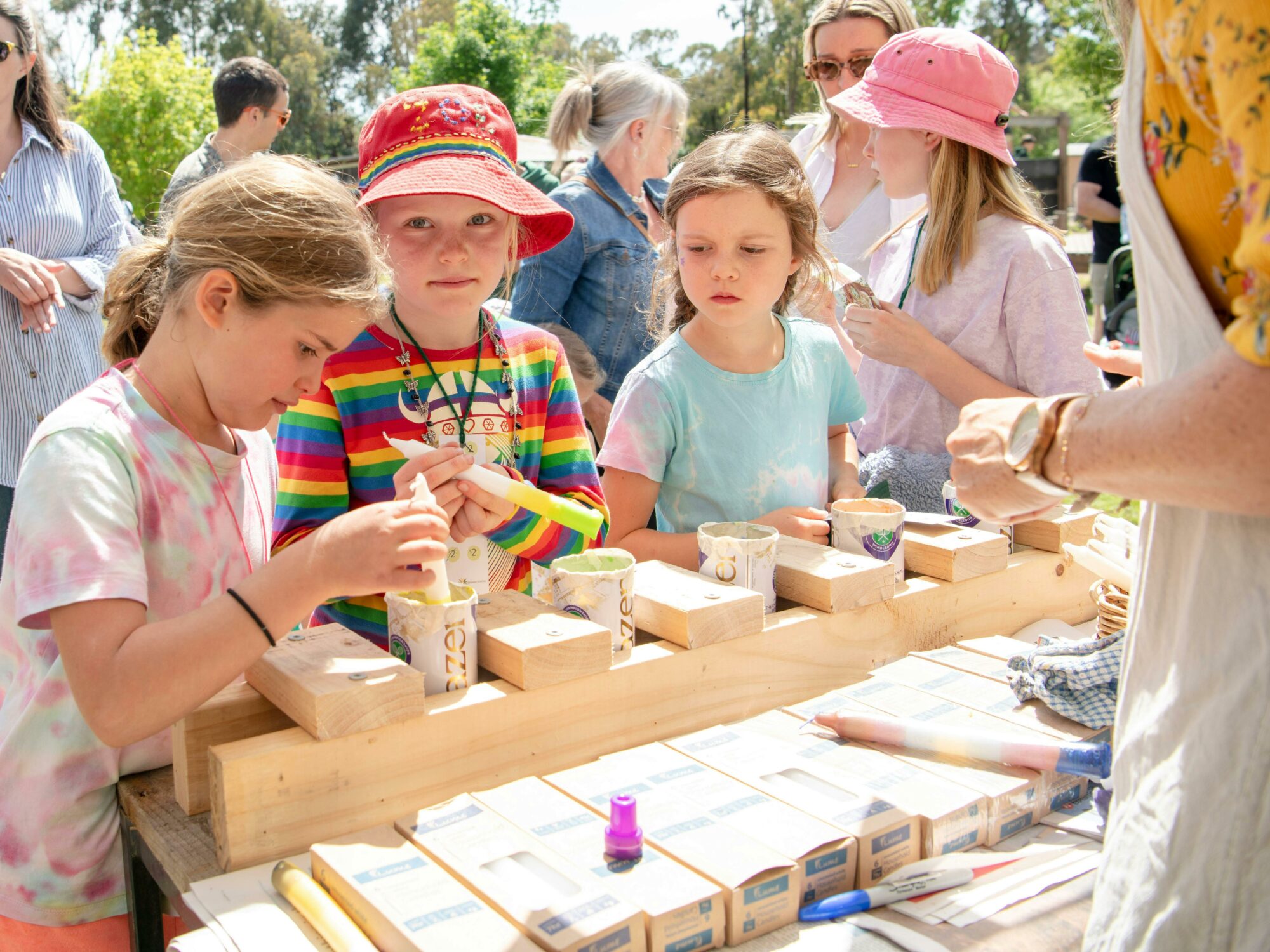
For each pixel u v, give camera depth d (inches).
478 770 44.3
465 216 58.1
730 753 47.3
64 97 120.5
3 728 47.1
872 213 115.3
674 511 75.9
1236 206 29.1
